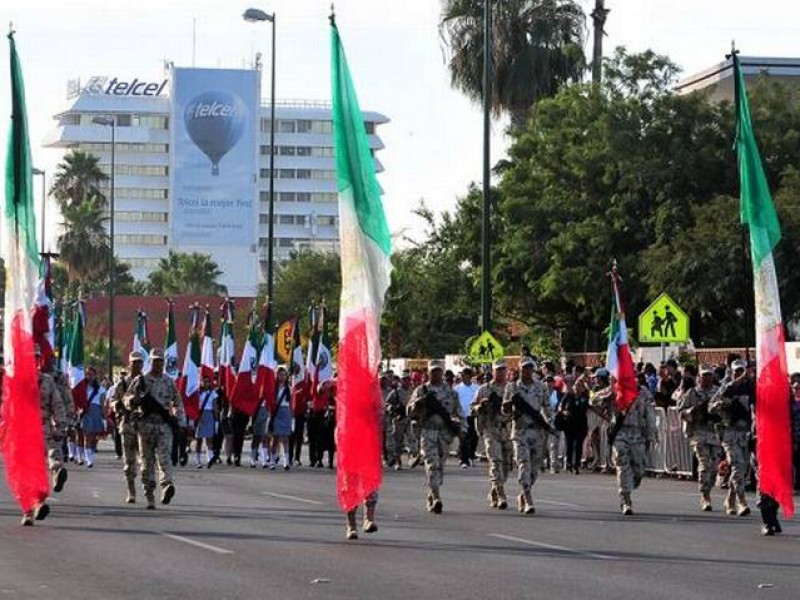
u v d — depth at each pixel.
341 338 21.67
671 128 54.78
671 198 53.34
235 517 24.08
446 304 73.31
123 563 17.81
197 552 19.02
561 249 55.53
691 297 49.47
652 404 25.47
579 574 16.84
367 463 20.98
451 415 25.42
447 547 19.67
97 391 41.22
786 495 21.47
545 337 61.06
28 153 23.69
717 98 73.31
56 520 23.47
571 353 57.31
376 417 21.22
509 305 61.97
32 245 23.50
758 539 20.89
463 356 56.59
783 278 47.69
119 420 26.67
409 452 42.72
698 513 25.30
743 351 39.97
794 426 30.81
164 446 25.72
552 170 57.94
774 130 53.94
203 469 39.84
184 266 158.50
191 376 41.97
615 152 54.81
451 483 33.69
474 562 17.98
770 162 53.47
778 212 48.28
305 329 79.75
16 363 23.03
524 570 17.20
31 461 22.77
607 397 25.55
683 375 34.97
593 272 55.00
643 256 51.62
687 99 54.75
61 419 27.08
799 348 37.16
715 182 53.78
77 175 136.75
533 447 25.27
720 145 54.16
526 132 59.44
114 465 41.38
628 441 25.06
